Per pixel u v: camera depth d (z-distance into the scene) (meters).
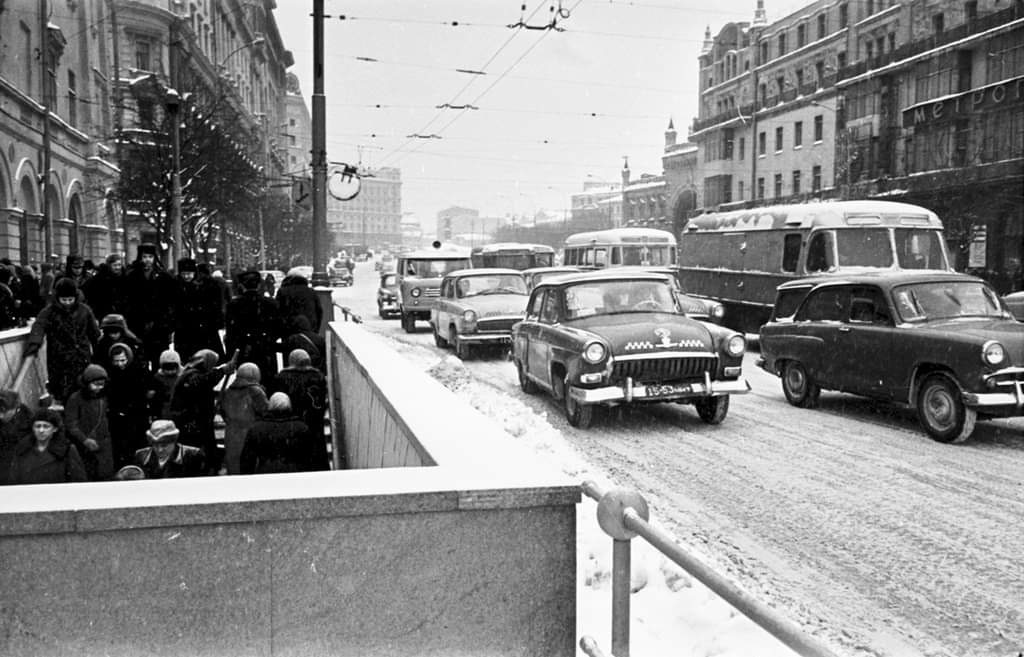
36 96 32.47
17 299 15.84
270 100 111.88
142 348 8.61
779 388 13.60
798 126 57.78
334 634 2.48
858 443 9.25
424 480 2.61
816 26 56.47
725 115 66.38
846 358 10.59
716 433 9.91
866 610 4.75
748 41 65.44
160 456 6.46
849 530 6.20
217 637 2.42
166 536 2.39
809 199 54.66
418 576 2.52
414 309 24.91
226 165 31.98
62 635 2.35
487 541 2.55
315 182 15.80
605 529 2.40
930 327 9.56
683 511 6.72
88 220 39.28
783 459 8.52
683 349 10.05
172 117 22.00
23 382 10.09
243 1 84.31
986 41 39.53
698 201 74.31
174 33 51.00
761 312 19.28
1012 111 35.97
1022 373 8.68
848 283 10.79
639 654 4.10
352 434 7.38
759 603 1.75
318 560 2.46
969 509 6.67
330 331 12.14
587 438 9.70
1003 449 8.84
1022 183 34.78
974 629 4.49
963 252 38.03
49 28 33.34
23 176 30.12
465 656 2.55
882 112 46.72
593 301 11.35
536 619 2.58
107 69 45.06
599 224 128.88
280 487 2.54
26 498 2.42
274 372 10.45
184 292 10.33
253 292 10.29
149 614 2.38
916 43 44.06
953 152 39.41
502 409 10.00
